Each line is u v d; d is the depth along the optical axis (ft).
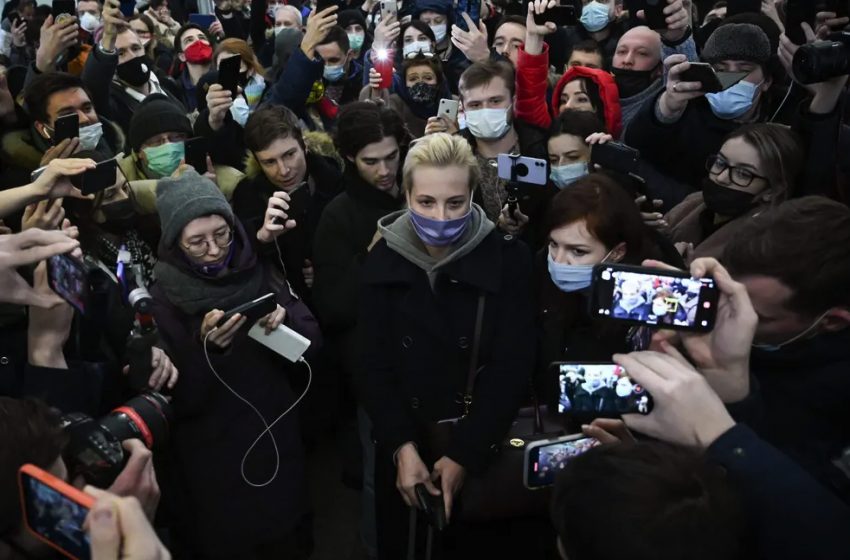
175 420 6.28
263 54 19.35
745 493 2.96
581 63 11.55
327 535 8.82
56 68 10.33
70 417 4.55
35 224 5.66
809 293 3.56
